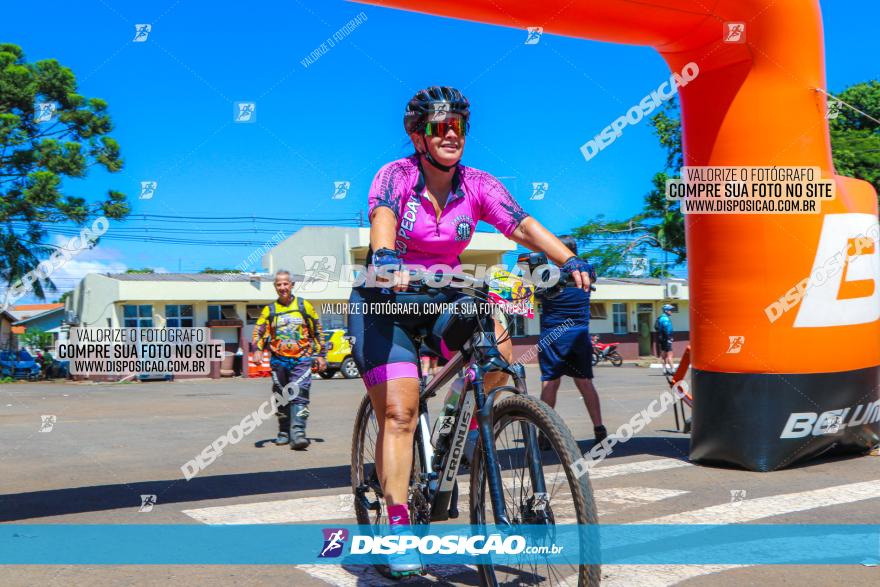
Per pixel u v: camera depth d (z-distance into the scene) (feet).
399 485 10.15
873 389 20.03
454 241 10.69
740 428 18.72
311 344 23.89
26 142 86.58
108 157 89.10
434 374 10.74
